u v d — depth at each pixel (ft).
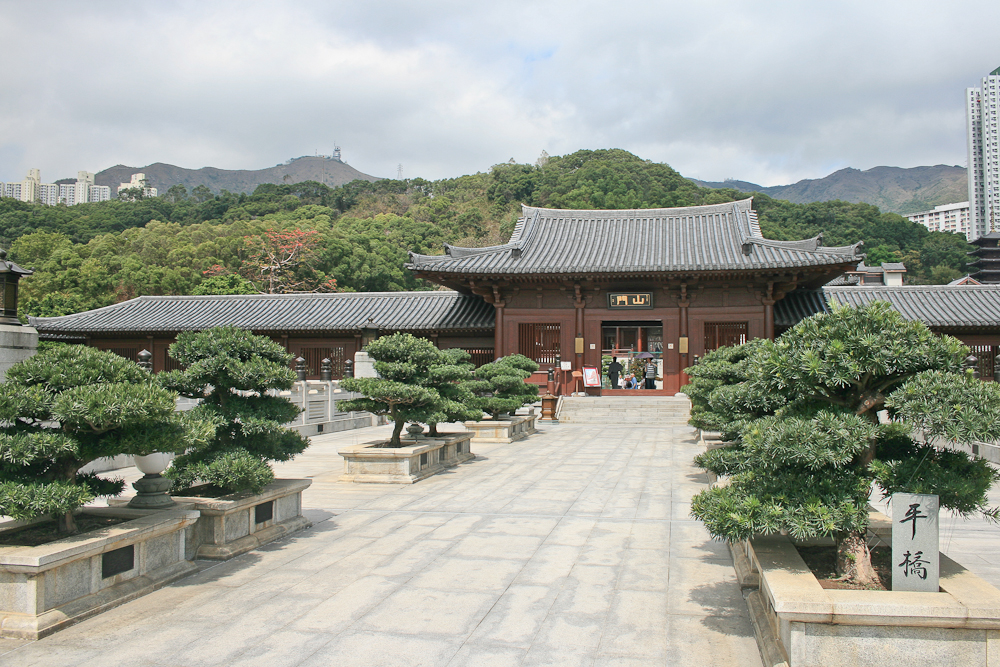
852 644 15.28
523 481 44.47
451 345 117.91
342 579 23.95
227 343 28.71
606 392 108.88
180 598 22.00
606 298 109.70
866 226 302.04
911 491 17.03
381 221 341.82
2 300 45.57
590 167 345.92
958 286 108.47
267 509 29.63
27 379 21.59
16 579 19.04
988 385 16.79
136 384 22.29
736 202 120.47
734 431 27.78
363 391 43.01
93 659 17.47
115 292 213.46
